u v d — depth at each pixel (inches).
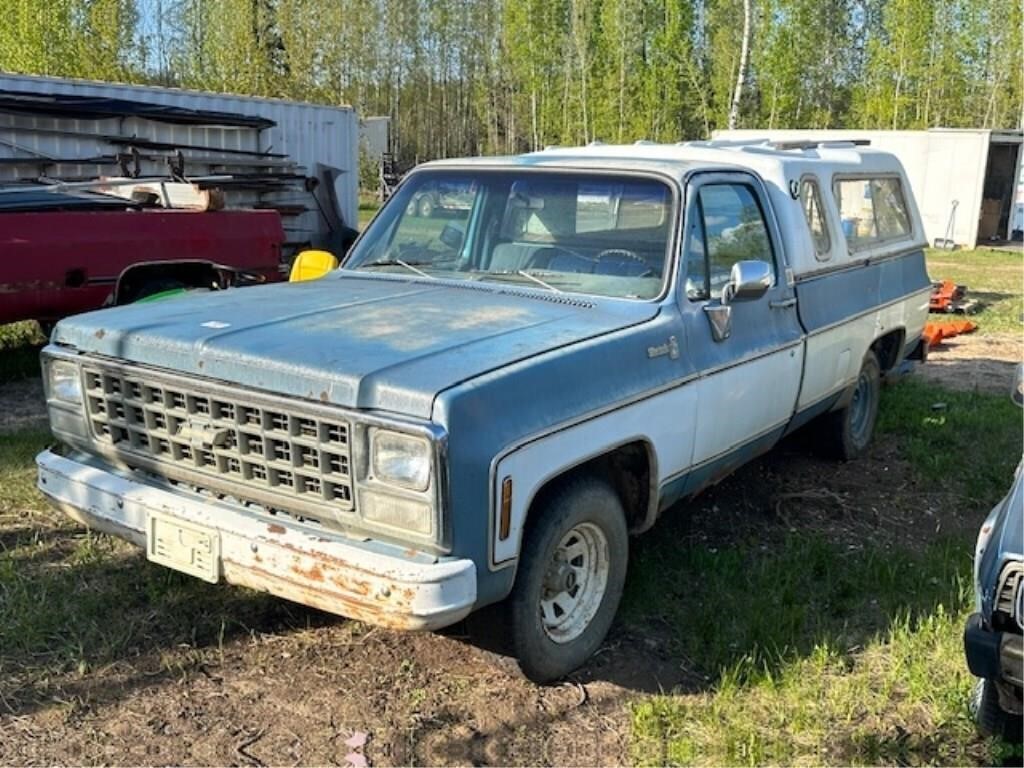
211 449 137.0
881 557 197.5
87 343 151.1
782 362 199.2
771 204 204.8
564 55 1839.3
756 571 188.4
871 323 248.1
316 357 131.3
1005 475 253.1
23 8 1125.1
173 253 332.5
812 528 217.5
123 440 150.2
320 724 138.8
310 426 128.3
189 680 147.6
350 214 639.1
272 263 370.6
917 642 163.2
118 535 150.2
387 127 1546.5
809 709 144.9
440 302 164.6
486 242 186.5
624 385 150.3
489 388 127.3
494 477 125.5
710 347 173.9
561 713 143.9
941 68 1525.6
